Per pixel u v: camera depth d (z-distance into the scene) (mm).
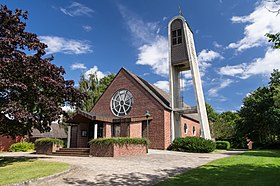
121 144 16047
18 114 9914
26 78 11305
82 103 14672
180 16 27031
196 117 36094
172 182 7441
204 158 14789
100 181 7836
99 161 12828
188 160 13586
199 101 23938
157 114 24266
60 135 39594
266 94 33906
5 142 29031
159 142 23469
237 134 37062
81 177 8461
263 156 15773
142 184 7422
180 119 26984
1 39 10789
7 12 12211
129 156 15766
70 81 13859
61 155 17969
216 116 56812
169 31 27344
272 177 8047
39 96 11625
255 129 35188
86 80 32750
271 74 36219
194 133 34188
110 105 27859
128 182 7691
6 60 10242
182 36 26438
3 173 8789
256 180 7566
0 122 11367
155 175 8867
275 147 31203
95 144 16453
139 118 22922
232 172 9094
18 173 8695
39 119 12484
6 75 10711
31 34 12625
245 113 35094
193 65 24891
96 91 32656
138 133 22781
